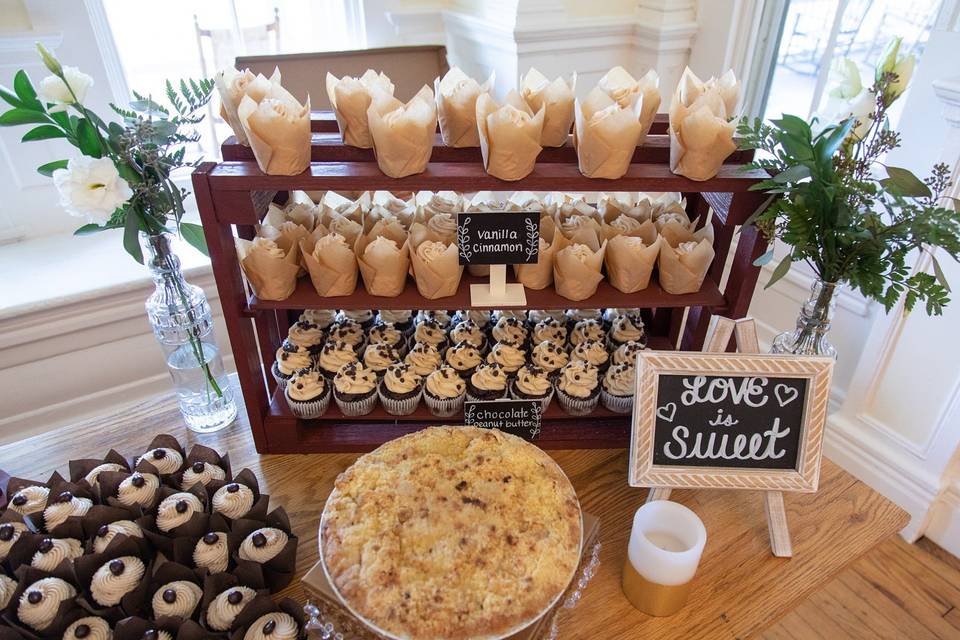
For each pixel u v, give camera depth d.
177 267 1.20
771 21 2.11
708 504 1.11
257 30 2.37
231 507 1.01
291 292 1.12
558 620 0.93
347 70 1.94
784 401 0.97
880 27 1.78
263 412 1.20
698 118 0.93
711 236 1.15
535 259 1.08
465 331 1.34
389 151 0.94
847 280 0.98
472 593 0.77
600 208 1.32
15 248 2.14
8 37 1.86
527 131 0.93
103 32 2.06
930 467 1.79
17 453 1.21
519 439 0.98
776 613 0.95
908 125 1.63
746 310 1.13
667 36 2.21
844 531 1.07
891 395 1.84
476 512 0.86
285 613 0.89
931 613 1.73
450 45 2.59
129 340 2.09
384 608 0.75
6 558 0.93
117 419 1.30
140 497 1.00
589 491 1.14
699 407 0.98
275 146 0.93
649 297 1.13
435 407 1.21
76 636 0.83
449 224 1.17
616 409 1.24
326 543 0.83
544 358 1.25
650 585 0.91
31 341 1.92
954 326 1.63
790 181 0.92
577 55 2.30
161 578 0.90
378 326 1.37
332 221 1.18
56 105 1.01
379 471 0.92
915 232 0.85
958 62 1.49
